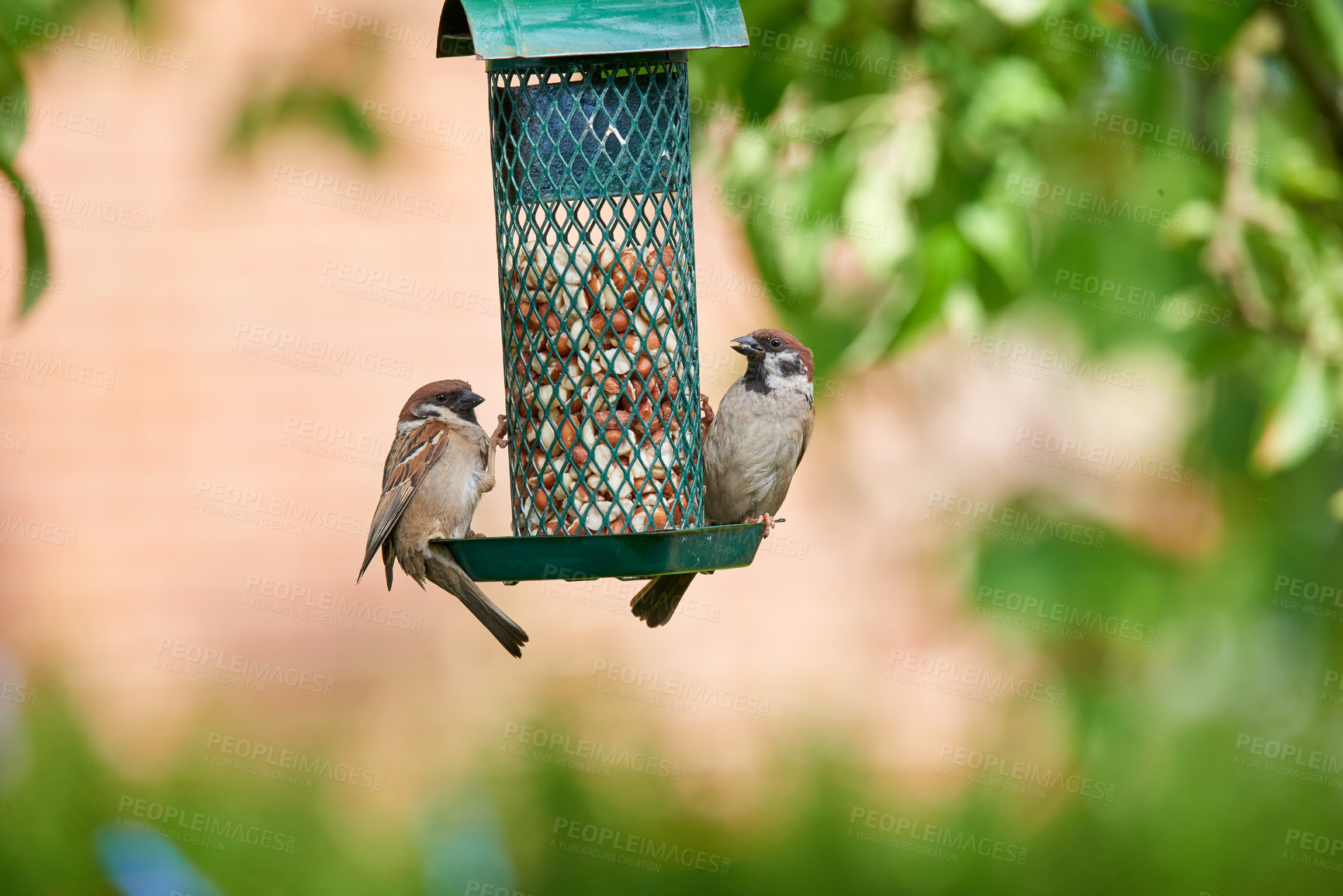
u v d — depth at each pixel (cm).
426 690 1589
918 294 837
